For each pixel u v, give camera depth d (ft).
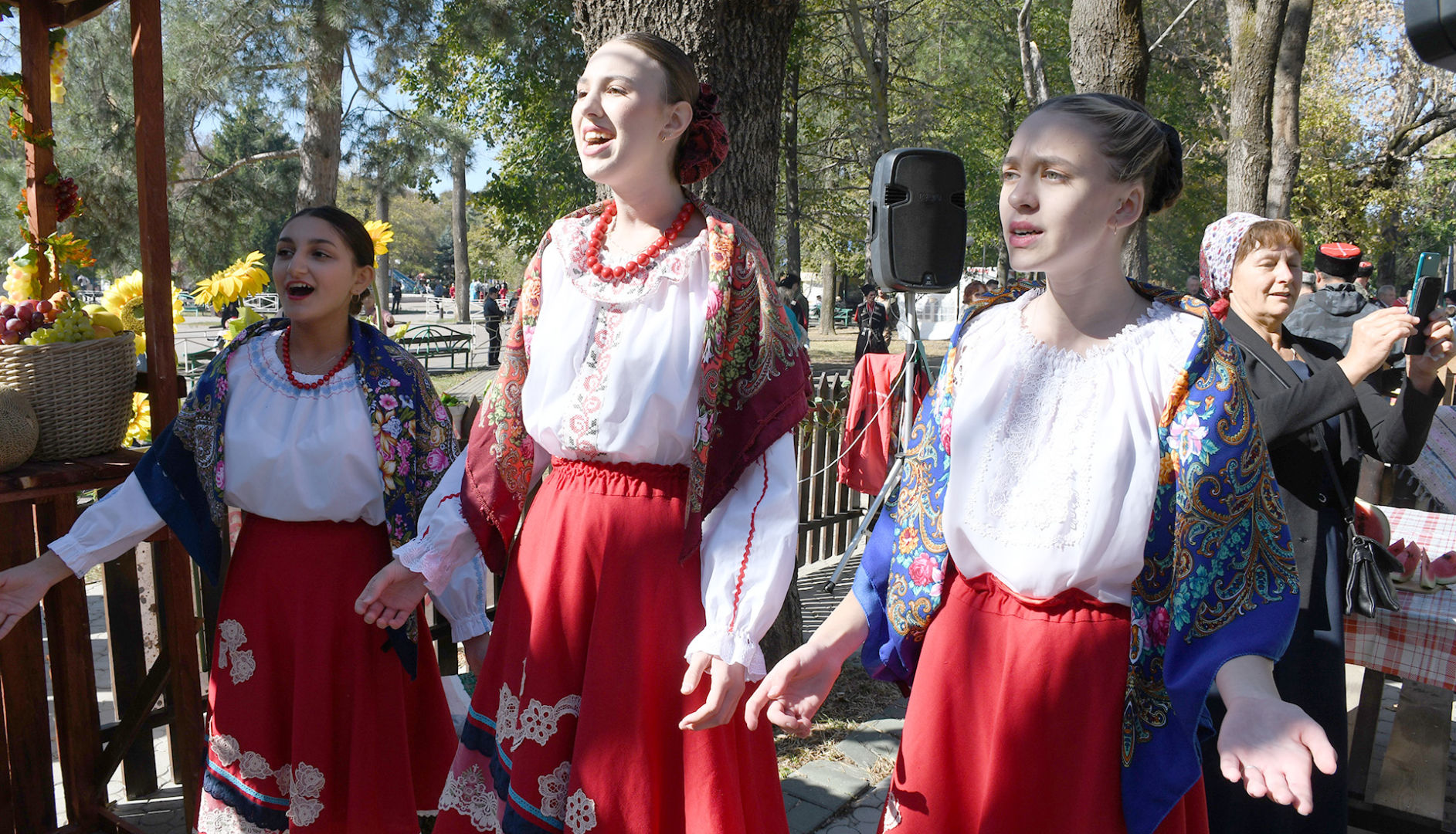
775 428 5.36
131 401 8.39
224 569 8.18
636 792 5.20
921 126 75.31
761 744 5.82
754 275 5.43
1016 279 5.00
